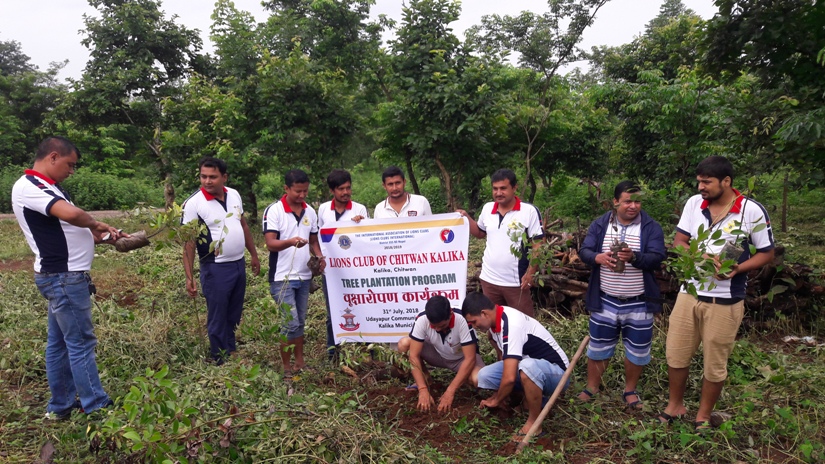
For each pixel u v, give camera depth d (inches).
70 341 153.9
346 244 190.4
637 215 162.1
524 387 146.6
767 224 141.1
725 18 247.6
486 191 697.6
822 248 381.1
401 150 505.7
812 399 163.6
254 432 133.6
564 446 143.8
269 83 482.3
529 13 641.6
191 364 195.0
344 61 601.6
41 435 146.8
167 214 169.5
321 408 136.3
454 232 181.8
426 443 143.4
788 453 136.7
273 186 967.6
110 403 163.2
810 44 240.8
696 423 149.6
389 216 201.5
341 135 508.7
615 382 181.3
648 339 162.2
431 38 445.1
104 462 133.8
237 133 491.2
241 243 196.2
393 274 187.9
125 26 520.7
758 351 196.9
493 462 135.2
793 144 233.5
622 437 144.9
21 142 1105.4
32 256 430.9
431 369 191.8
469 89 442.0
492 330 155.3
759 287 237.5
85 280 155.8
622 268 153.7
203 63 580.1
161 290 293.7
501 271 185.0
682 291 149.9
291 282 194.5
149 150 555.8
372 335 193.5
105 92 515.5
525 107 511.5
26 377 189.5
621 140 629.9
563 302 253.4
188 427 120.2
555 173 661.9
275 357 210.4
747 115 253.4
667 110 433.1
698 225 151.4
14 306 259.1
